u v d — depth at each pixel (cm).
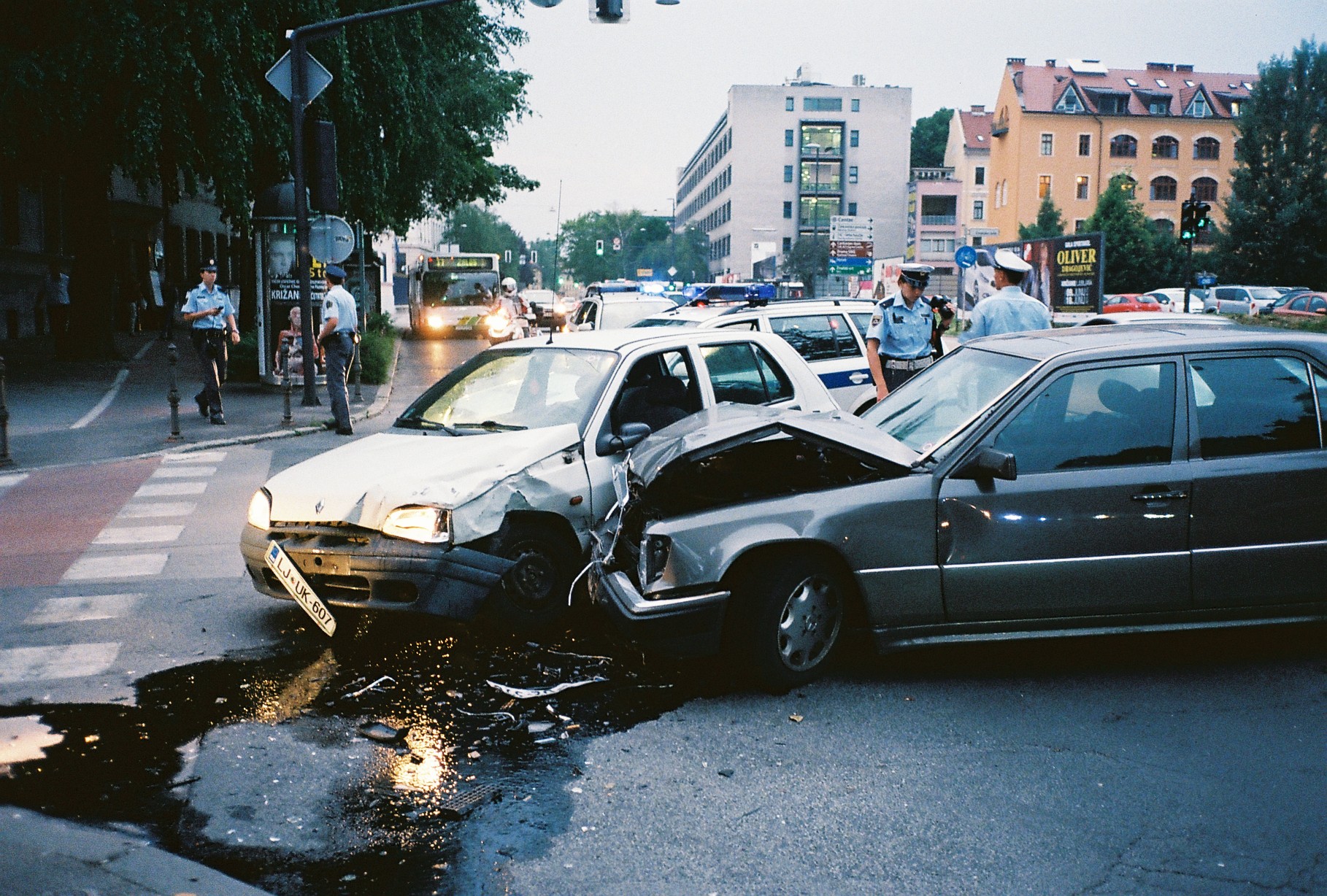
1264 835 367
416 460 570
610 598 506
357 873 343
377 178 2100
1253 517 505
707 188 13500
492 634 573
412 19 2125
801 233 11225
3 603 645
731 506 493
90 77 1683
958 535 495
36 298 3012
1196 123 8281
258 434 1356
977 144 9481
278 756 430
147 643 570
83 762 423
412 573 521
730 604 491
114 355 2316
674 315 1350
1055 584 498
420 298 3931
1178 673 519
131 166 1734
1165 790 400
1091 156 8256
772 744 441
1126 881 339
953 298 6706
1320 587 512
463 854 355
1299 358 525
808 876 342
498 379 655
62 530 852
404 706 481
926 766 421
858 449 505
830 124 11100
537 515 567
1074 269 3919
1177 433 509
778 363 697
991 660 538
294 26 1842
